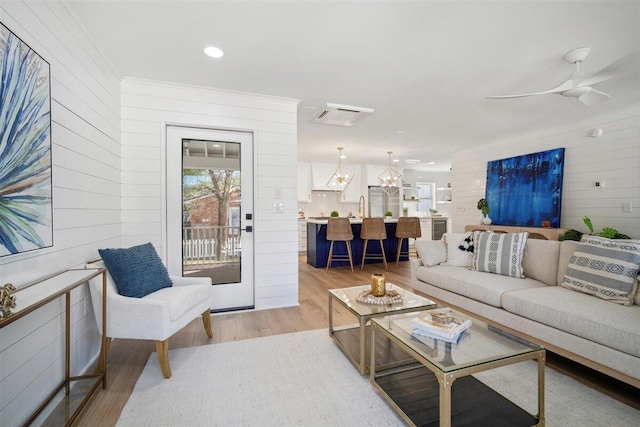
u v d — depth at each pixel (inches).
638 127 148.6
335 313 123.6
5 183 50.3
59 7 68.6
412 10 75.8
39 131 59.9
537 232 183.8
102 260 83.8
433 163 327.9
